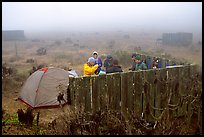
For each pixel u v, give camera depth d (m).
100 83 5.36
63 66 17.59
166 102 6.02
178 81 6.10
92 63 7.70
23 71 14.13
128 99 5.65
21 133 5.79
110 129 5.21
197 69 6.32
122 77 5.53
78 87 5.24
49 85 8.28
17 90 10.27
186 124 5.93
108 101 5.46
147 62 9.25
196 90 6.25
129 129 5.19
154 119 5.91
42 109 7.90
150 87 5.82
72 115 5.34
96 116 5.34
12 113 7.39
